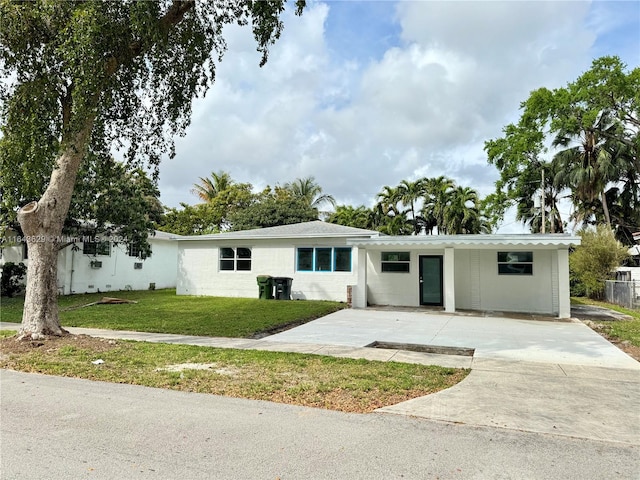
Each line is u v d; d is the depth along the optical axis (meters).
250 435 3.99
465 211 34.44
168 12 8.82
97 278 22.64
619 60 24.83
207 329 10.43
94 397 5.16
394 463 3.41
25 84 8.21
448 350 8.51
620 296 18.62
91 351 7.68
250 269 19.62
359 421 4.40
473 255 15.91
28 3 7.68
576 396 5.30
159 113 10.39
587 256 21.98
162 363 6.87
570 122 26.45
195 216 36.69
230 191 38.31
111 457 3.48
